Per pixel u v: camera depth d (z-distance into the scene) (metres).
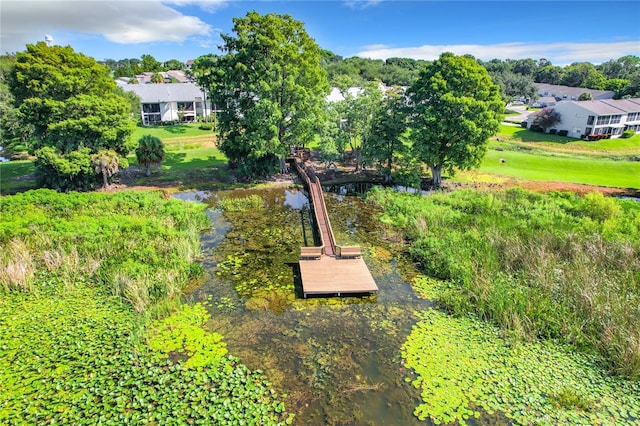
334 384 10.34
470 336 12.31
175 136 48.66
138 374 10.38
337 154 32.94
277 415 9.26
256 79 29.20
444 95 27.31
